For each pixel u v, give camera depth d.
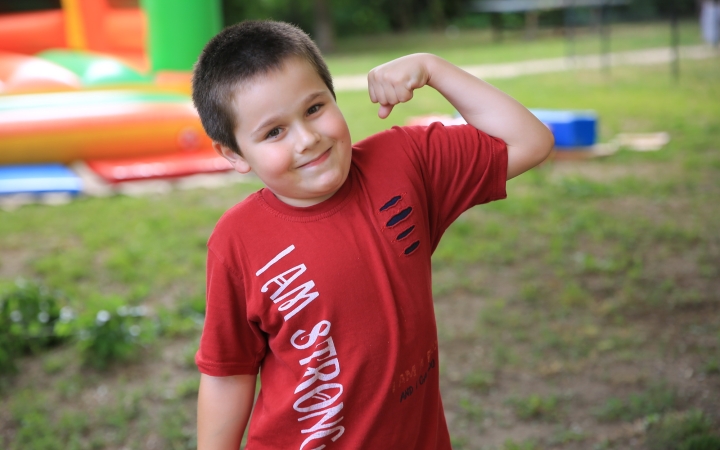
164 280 4.93
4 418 3.43
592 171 7.21
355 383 1.46
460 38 24.31
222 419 1.59
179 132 7.88
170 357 3.94
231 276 1.49
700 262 4.75
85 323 3.88
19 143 7.48
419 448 1.57
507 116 1.59
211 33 8.75
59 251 5.57
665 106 10.22
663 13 21.89
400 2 28.17
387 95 1.58
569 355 3.70
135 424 3.33
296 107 1.37
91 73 8.80
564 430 3.10
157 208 6.59
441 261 5.03
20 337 3.99
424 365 1.52
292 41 1.40
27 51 11.82
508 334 3.96
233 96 1.38
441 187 1.58
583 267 4.77
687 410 3.15
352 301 1.44
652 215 5.76
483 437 3.09
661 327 3.93
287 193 1.43
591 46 18.69
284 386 1.53
